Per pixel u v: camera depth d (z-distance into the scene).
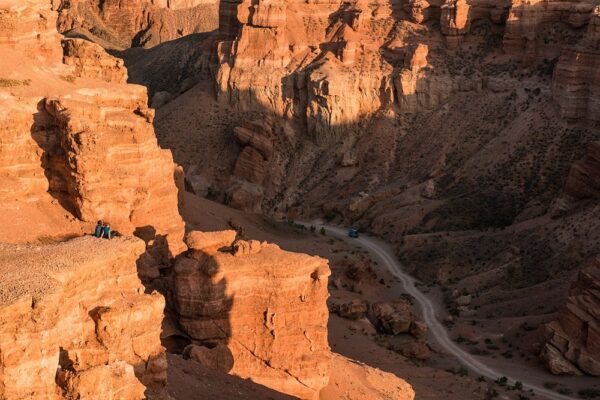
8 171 43.41
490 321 79.75
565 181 100.81
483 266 94.50
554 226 95.06
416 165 129.25
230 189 112.69
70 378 22.61
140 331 26.02
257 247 40.12
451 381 60.94
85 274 24.56
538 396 61.19
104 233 35.88
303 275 40.06
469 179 119.00
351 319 72.81
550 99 124.19
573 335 67.94
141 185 46.94
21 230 41.41
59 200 44.59
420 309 84.81
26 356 21.19
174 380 33.50
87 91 49.00
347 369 45.22
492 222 108.50
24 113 44.06
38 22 51.88
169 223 48.84
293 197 130.62
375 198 122.56
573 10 131.12
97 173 43.97
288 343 40.03
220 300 38.97
